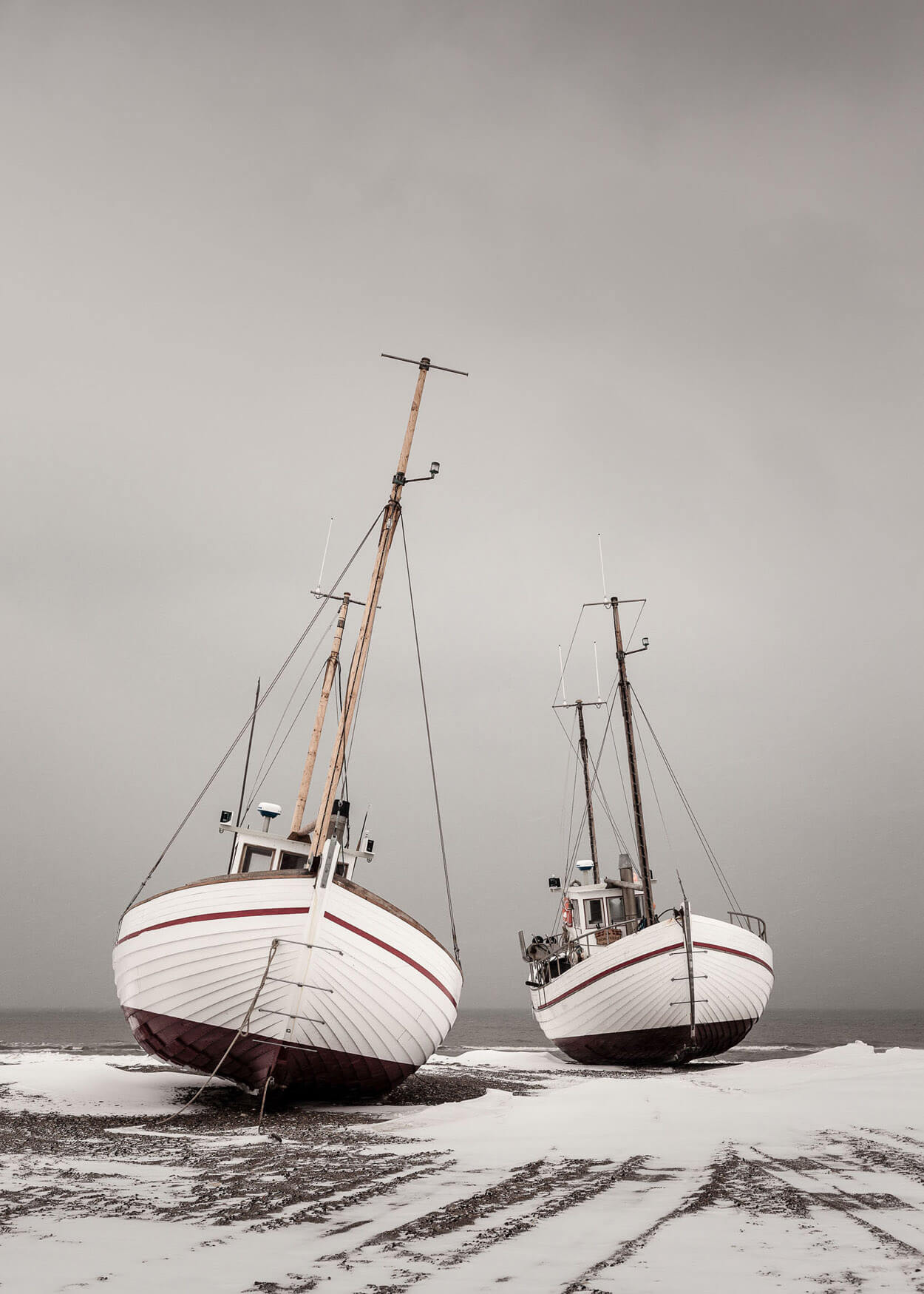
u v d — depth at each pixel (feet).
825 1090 58.49
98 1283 17.75
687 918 93.66
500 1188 28.60
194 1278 18.13
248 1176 31.17
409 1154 36.78
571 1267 18.88
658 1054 99.35
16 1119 51.03
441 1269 18.78
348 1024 52.13
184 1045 54.34
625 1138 40.34
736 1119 45.27
